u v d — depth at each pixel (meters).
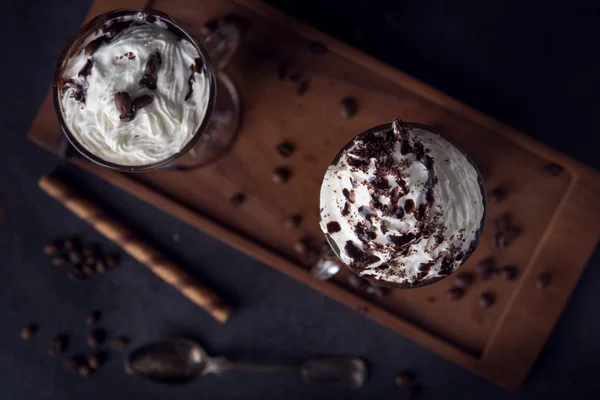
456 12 0.50
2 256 0.51
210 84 0.41
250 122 0.47
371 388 0.50
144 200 0.50
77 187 0.51
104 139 0.41
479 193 0.41
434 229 0.40
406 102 0.47
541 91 0.50
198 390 0.51
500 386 0.50
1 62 0.51
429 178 0.40
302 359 0.50
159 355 0.50
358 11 0.50
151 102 0.40
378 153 0.40
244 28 0.47
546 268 0.47
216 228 0.48
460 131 0.47
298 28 0.47
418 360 0.50
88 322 0.51
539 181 0.47
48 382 0.52
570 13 0.50
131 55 0.40
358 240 0.41
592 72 0.50
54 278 0.51
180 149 0.41
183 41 0.41
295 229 0.48
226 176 0.48
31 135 0.48
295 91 0.47
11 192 0.51
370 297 0.48
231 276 0.51
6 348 0.51
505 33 0.50
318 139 0.47
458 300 0.48
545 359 0.50
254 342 0.51
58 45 0.50
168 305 0.51
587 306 0.49
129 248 0.50
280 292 0.50
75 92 0.41
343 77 0.47
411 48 0.50
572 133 0.50
